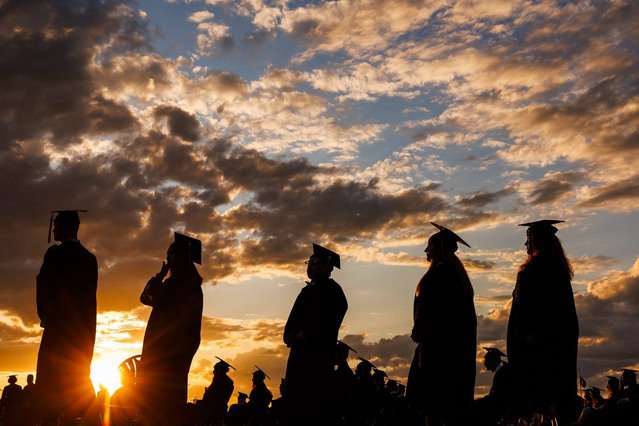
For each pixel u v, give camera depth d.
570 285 8.12
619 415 8.24
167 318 9.23
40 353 8.62
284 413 9.49
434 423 8.30
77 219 9.17
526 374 7.94
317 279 9.84
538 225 8.30
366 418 13.49
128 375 9.39
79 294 8.83
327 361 9.55
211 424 16.17
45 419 8.46
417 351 8.52
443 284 8.38
